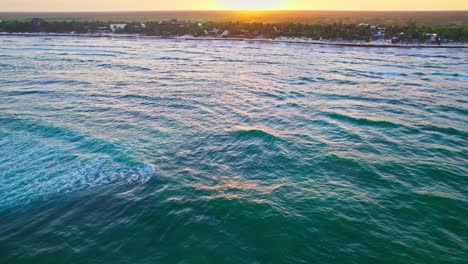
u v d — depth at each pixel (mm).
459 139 20453
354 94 33156
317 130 21719
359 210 12445
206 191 13633
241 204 12609
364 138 20344
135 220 11656
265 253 10047
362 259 9836
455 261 9789
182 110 25891
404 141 19938
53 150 17172
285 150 18078
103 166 15562
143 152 17359
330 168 16078
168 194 13352
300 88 35875
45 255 9906
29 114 23359
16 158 16062
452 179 15156
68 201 12656
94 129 20703
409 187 14328
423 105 28969
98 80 37938
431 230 11328
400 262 9703
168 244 10430
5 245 10281
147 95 30750
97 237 10750
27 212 11922
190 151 17766
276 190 13828
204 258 9773
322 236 10883
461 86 38062
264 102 29188
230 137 19953
